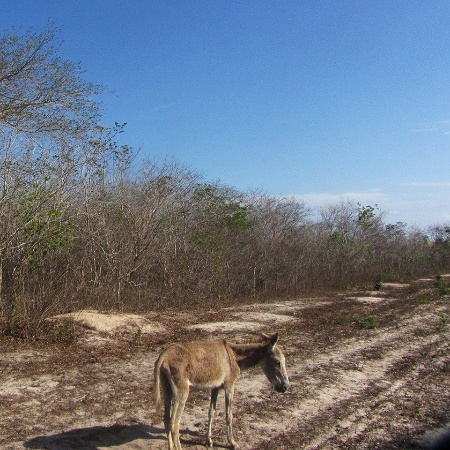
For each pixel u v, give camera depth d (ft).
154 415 24.18
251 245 79.25
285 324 50.75
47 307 38.09
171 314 52.65
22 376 28.58
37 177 45.03
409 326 51.31
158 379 19.38
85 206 53.16
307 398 27.96
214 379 20.48
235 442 21.15
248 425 23.73
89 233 52.06
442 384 31.55
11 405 24.34
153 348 36.86
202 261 66.23
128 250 57.11
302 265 87.20
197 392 28.02
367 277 104.32
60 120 50.49
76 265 49.16
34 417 23.12
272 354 21.91
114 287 52.75
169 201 64.34
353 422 24.76
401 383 31.53
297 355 38.01
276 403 26.96
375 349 40.63
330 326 50.60
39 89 49.65
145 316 49.34
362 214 120.67
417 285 96.17
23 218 41.73
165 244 63.05
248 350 21.94
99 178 56.24
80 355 33.60
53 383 27.81
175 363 19.57
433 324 52.80
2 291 39.70
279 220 91.86
